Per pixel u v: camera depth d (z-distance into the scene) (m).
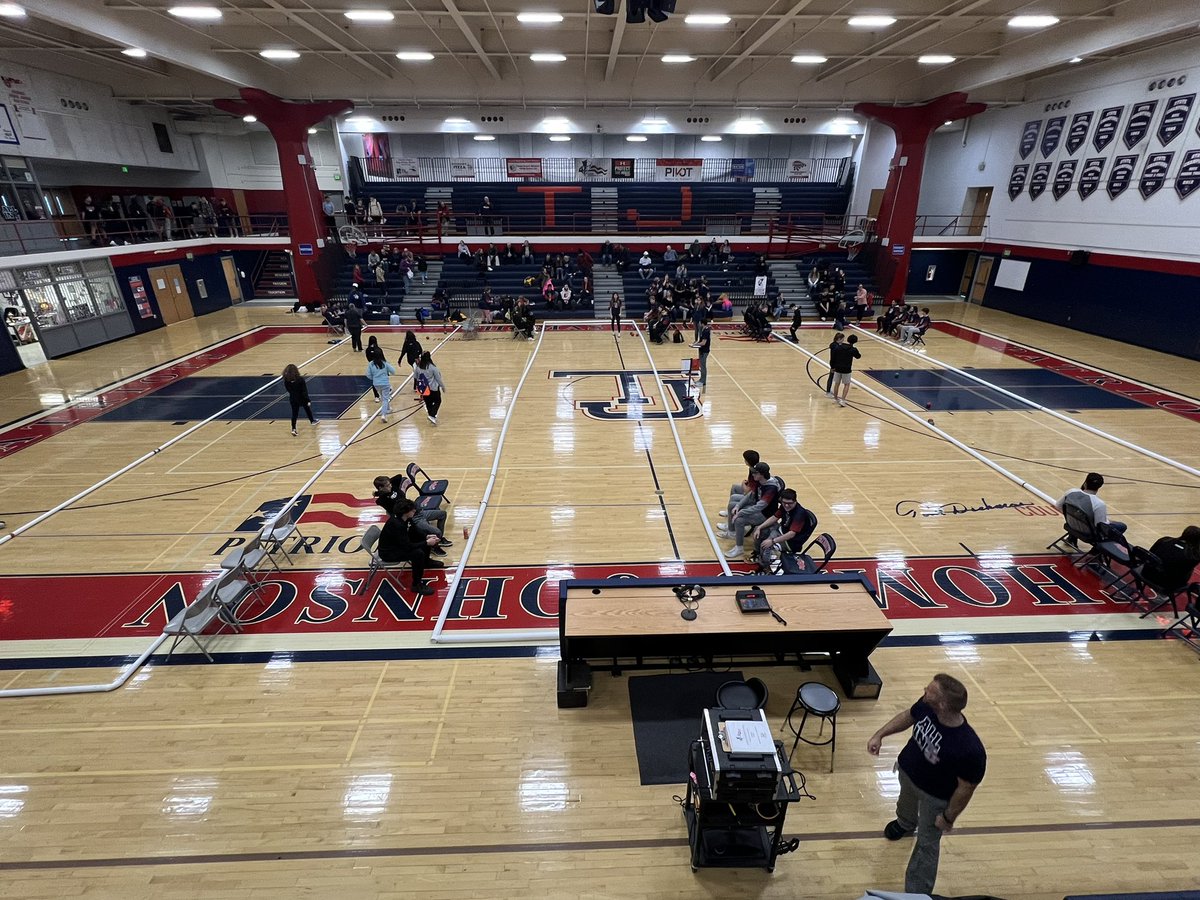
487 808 5.05
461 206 31.59
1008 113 25.80
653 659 6.69
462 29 15.56
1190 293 18.56
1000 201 26.58
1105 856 4.67
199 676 6.47
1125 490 10.37
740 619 5.73
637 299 25.78
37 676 6.46
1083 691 6.25
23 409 14.50
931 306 28.20
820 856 4.66
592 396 15.22
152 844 4.77
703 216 31.34
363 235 27.52
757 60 20.92
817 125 29.31
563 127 28.53
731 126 28.94
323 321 24.95
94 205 24.55
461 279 26.25
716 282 26.81
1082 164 22.16
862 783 5.27
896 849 4.72
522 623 7.25
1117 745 5.64
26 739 5.70
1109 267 21.28
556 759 5.50
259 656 6.76
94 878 4.52
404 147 35.41
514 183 32.75
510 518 9.53
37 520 9.51
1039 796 5.14
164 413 14.20
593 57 19.98
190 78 22.34
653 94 24.08
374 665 6.63
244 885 4.46
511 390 15.72
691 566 8.33
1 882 4.49
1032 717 5.93
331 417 13.87
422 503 9.20
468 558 8.51
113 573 8.24
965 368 17.88
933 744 3.94
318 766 5.42
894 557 8.51
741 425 13.27
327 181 33.09
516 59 21.44
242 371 17.62
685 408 14.34
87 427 13.34
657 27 17.55
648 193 33.03
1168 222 19.06
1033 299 24.97
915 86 23.98
